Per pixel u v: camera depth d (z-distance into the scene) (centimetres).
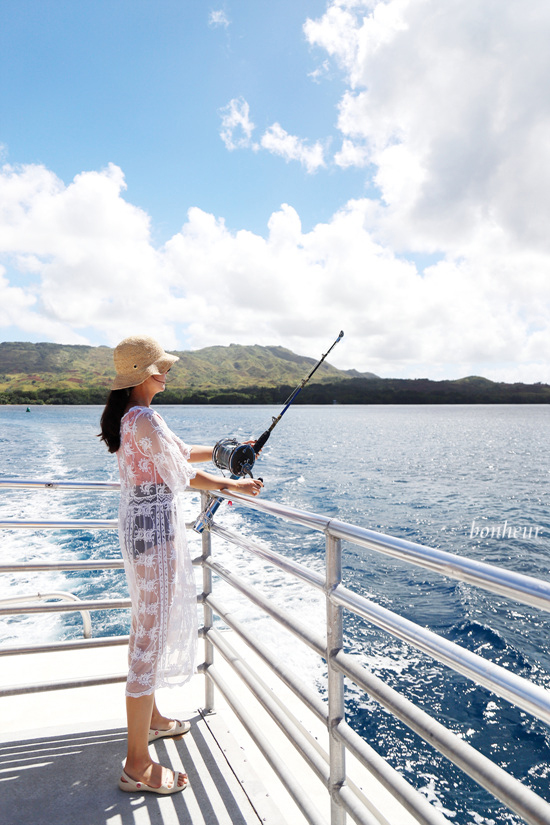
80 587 660
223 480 174
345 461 2550
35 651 186
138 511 168
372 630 543
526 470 2392
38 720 219
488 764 80
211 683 212
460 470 2338
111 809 160
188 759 183
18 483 199
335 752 126
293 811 171
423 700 429
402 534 1127
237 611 578
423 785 332
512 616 629
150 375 172
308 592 641
